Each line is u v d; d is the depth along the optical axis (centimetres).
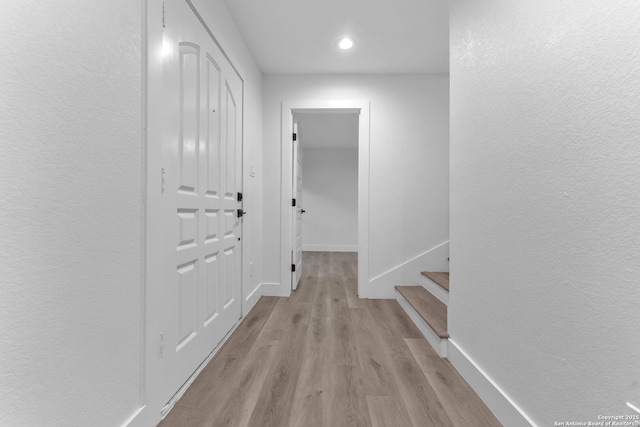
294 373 157
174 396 133
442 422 121
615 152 73
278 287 306
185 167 142
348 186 679
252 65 268
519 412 108
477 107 140
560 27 90
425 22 224
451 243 170
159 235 120
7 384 67
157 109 118
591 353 80
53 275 77
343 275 410
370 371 160
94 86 89
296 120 326
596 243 78
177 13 135
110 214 96
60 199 79
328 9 209
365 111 302
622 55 71
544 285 97
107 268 94
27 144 71
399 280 301
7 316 67
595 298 79
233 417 123
